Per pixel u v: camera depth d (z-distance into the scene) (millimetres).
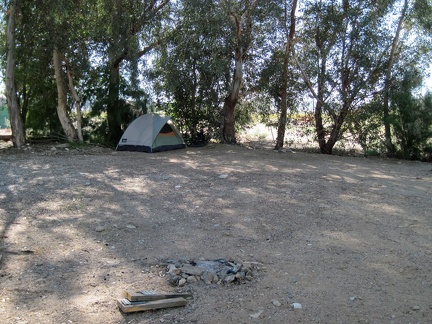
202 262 4934
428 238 6027
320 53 16438
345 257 5258
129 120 18250
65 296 4129
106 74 17859
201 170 11125
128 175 10258
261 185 9242
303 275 4719
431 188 9570
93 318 3748
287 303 4090
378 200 8148
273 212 7137
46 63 16719
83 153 14633
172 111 18594
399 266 5004
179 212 7074
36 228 6086
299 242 5758
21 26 15828
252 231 6172
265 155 14969
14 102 15859
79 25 15750
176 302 4000
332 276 4703
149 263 4973
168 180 9664
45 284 4375
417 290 4395
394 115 16172
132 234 5953
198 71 17484
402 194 8750
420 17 15844
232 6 15172
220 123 18609
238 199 7957
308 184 9453
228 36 15758
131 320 3744
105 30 16219
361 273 4793
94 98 18078
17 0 14977
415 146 15977
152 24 16594
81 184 9031
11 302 3988
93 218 6621
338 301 4137
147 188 8812
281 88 17312
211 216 6879
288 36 16453
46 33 15469
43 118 17984
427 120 15719
